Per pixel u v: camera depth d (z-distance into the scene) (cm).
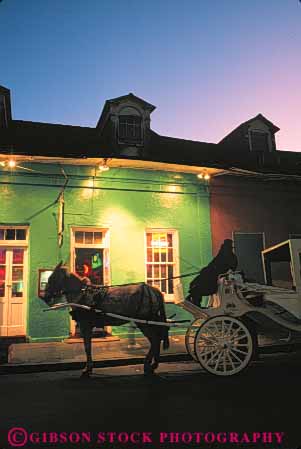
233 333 683
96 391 572
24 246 1070
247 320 716
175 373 700
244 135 1452
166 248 1208
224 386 591
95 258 1138
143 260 1156
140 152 1257
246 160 1424
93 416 455
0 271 1046
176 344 970
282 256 866
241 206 1286
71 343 999
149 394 550
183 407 484
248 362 671
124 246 1142
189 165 1146
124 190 1167
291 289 731
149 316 720
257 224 1291
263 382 613
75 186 1122
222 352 675
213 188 1265
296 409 472
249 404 494
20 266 1063
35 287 1043
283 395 534
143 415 456
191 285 784
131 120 1275
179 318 1164
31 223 1069
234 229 1264
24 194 1075
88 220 1120
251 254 1272
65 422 436
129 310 716
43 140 1248
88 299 718
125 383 623
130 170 1177
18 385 620
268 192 1324
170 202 1211
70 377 682
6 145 1075
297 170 1390
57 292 737
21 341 1016
